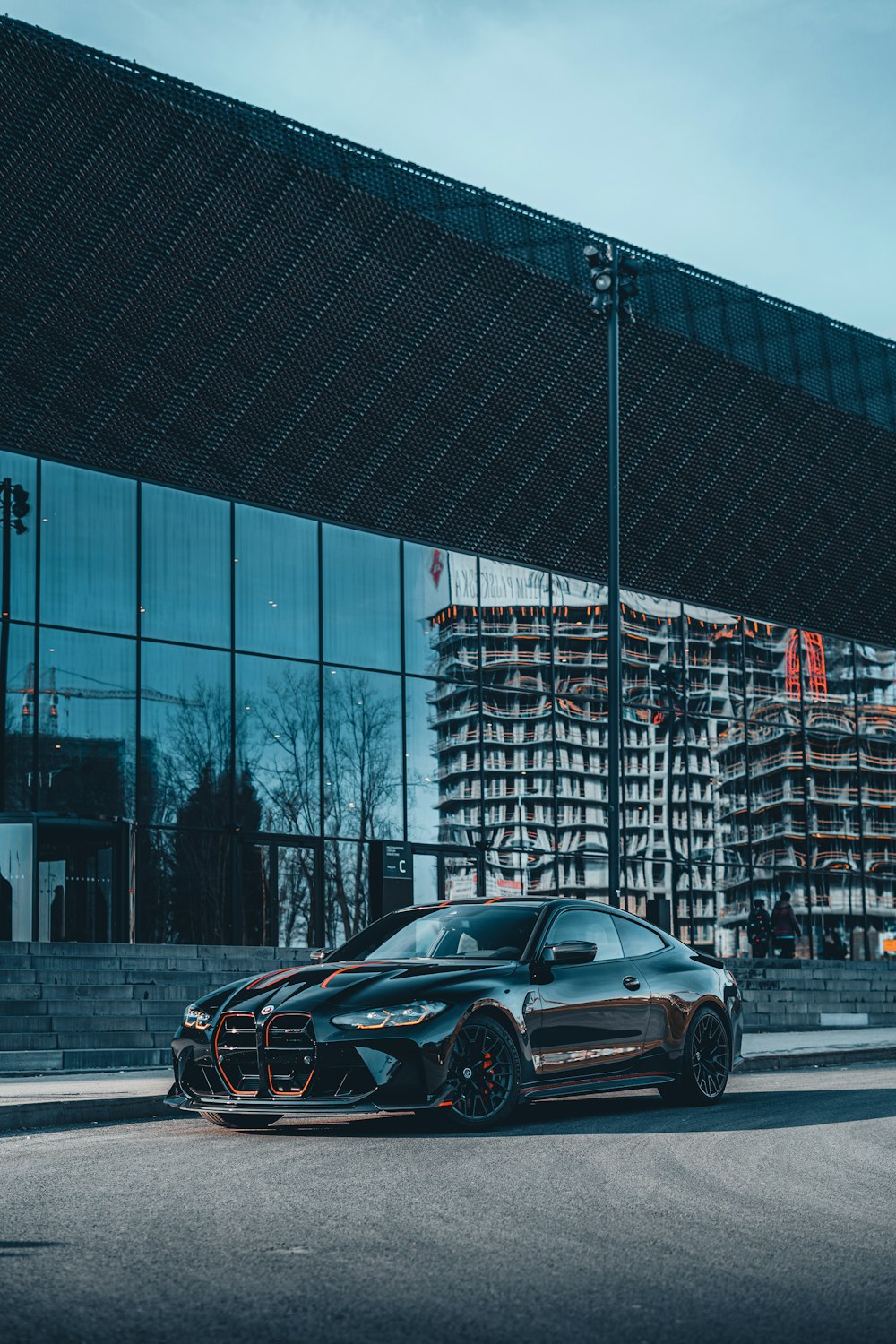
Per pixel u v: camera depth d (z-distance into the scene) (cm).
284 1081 908
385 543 2916
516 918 1041
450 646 2972
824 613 3559
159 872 2569
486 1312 476
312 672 2794
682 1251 568
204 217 2620
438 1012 920
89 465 2570
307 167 2712
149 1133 995
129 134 2538
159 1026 1842
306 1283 514
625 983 1059
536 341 3012
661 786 3209
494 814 2973
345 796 2800
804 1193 696
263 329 2709
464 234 2903
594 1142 888
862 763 3581
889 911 3572
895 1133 936
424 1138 912
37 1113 1058
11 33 2438
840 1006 2705
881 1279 522
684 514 3291
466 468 2984
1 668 2455
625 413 3161
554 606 3112
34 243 2486
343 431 2828
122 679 2573
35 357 2506
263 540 2766
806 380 3434
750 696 3388
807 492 3481
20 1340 438
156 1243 583
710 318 3278
